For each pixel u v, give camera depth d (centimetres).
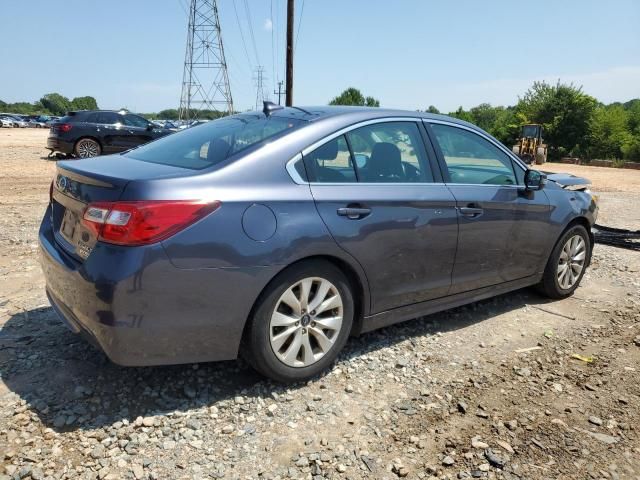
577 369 361
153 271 258
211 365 338
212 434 271
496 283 429
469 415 299
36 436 261
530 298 503
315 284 315
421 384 331
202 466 247
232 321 282
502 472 253
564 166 3316
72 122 1600
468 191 391
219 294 275
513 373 351
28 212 799
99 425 272
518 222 427
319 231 302
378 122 358
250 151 301
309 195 305
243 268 278
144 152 357
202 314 273
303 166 312
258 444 265
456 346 388
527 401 317
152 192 261
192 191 270
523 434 283
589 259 521
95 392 301
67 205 303
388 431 281
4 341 358
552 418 300
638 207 1186
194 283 268
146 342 266
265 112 373
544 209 451
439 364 358
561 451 271
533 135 3294
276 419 286
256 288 284
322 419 288
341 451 263
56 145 1599
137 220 256
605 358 379
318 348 325
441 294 386
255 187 289
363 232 323
